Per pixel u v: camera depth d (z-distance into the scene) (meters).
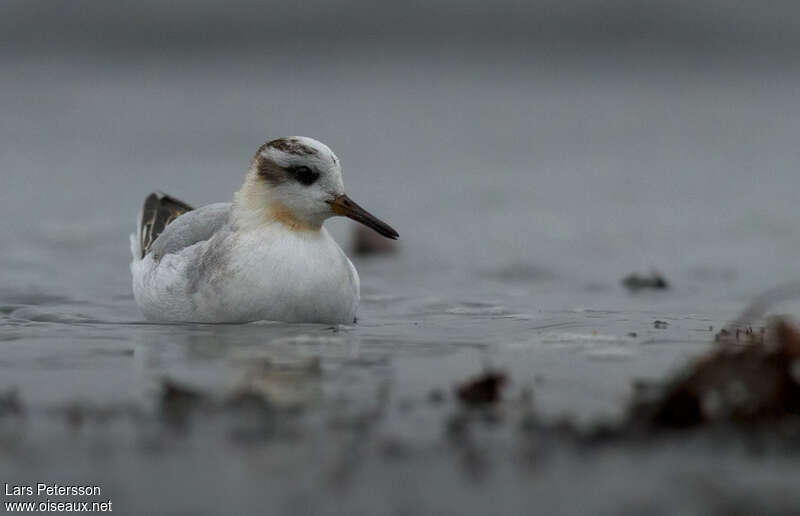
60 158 28.62
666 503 6.47
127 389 8.88
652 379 9.11
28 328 12.02
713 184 25.59
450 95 40.72
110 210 22.31
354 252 19.17
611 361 9.93
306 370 9.57
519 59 46.69
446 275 16.95
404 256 18.66
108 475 7.03
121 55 45.06
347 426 7.82
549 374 9.37
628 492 6.63
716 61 46.69
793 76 44.38
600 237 20.03
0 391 8.82
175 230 13.22
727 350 8.27
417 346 10.78
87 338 11.27
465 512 6.43
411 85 42.62
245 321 12.13
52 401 8.54
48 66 43.50
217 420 7.98
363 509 6.50
